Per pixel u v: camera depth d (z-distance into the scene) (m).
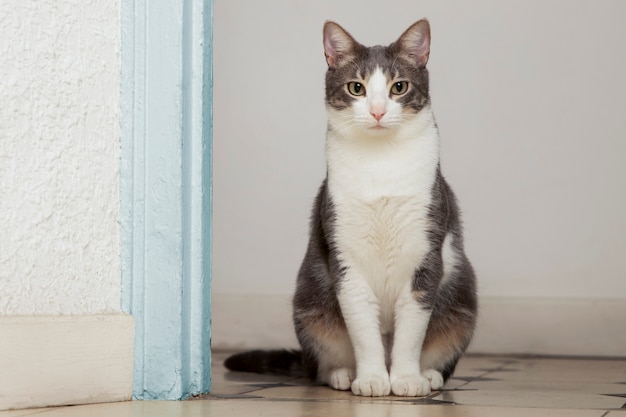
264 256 3.94
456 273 2.36
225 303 3.87
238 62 3.97
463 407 1.83
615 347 3.53
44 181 1.75
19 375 1.65
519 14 3.72
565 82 3.68
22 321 1.66
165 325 1.86
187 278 1.89
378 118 2.13
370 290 2.18
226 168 3.97
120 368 1.81
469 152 3.74
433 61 3.77
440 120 3.77
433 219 2.15
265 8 3.95
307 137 3.93
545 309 3.58
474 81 3.74
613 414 1.72
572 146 3.67
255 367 2.67
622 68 3.64
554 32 3.69
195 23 1.92
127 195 1.88
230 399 1.92
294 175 3.94
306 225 3.91
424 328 2.17
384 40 3.83
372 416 1.66
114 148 1.87
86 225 1.82
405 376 2.08
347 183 2.16
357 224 2.15
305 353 2.39
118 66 1.89
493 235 3.71
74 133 1.81
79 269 1.80
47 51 1.77
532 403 1.92
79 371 1.74
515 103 3.71
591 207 3.65
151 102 1.88
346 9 3.88
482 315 3.62
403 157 2.17
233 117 3.97
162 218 1.87
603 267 3.63
